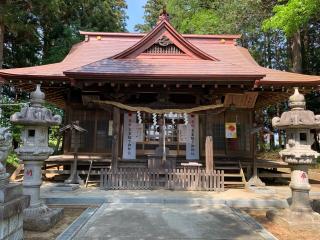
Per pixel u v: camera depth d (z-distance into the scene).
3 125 15.73
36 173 6.14
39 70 11.59
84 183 10.71
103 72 9.21
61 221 6.29
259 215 6.99
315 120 6.11
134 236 5.18
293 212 6.14
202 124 12.06
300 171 6.32
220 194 8.96
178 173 9.71
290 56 21.94
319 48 21.70
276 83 10.72
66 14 22.31
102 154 12.08
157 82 9.54
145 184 9.68
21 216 3.99
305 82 10.66
